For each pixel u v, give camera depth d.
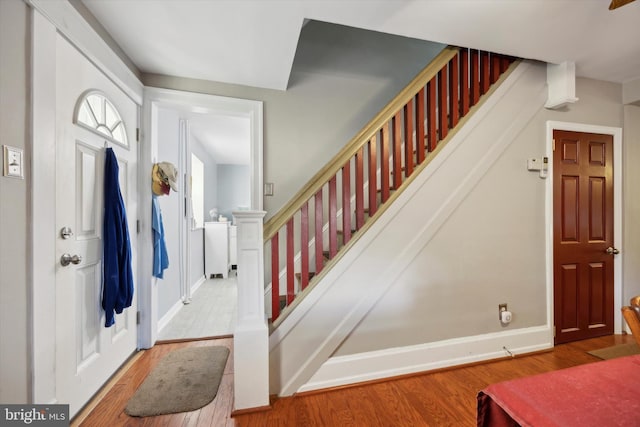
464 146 2.04
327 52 2.62
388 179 1.92
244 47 1.86
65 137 1.39
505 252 2.18
